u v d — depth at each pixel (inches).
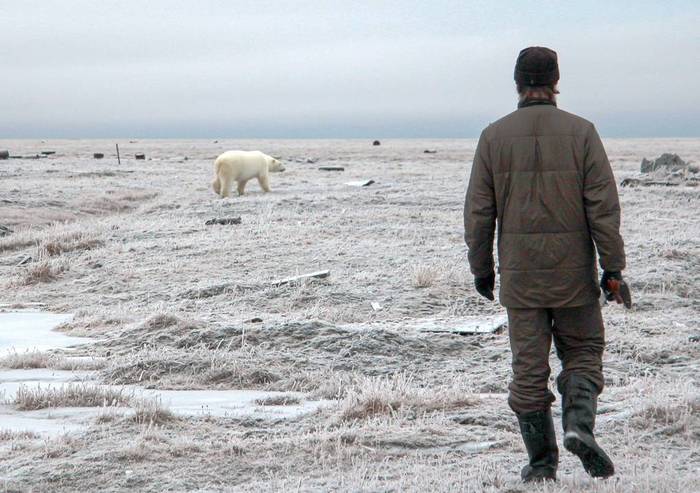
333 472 303.7
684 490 256.5
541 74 274.1
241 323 653.9
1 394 449.4
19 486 292.4
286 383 487.8
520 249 267.4
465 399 411.2
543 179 264.4
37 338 654.5
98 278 930.1
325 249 1024.2
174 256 1020.5
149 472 305.9
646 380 453.7
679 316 671.1
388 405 393.4
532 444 275.9
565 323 273.9
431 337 589.6
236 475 305.7
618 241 260.7
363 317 716.0
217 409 416.2
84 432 358.0
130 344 588.1
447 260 936.9
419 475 288.8
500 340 600.1
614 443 330.0
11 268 1031.0
